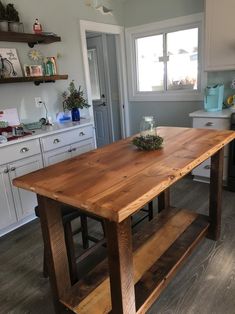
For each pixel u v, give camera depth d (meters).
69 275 1.64
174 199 3.09
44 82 3.31
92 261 2.15
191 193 3.22
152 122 1.87
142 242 2.03
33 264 2.19
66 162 1.66
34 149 2.77
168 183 1.27
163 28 3.96
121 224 1.14
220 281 1.87
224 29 3.11
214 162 2.13
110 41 4.54
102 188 1.21
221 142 1.88
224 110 3.38
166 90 4.23
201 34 3.65
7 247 2.45
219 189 2.18
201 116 3.22
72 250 1.74
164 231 2.17
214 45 3.22
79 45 3.70
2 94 2.93
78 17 3.61
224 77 3.57
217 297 1.74
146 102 4.45
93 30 3.83
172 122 4.25
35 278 2.04
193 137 2.04
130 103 4.65
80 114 3.82
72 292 1.61
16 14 2.81
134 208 1.06
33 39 2.92
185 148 1.76
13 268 2.16
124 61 4.44
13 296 1.88
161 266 1.77
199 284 1.85
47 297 1.85
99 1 3.84
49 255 1.52
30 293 1.90
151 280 1.65
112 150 1.86
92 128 3.45
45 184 1.31
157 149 1.78
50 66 3.19
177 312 1.65
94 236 2.51
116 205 1.04
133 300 1.30
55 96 3.48
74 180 1.34
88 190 1.20
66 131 3.09
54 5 3.31
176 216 2.39
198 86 3.88
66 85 3.60
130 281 1.26
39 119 3.33
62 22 3.43
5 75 2.85
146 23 4.08
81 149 3.32
